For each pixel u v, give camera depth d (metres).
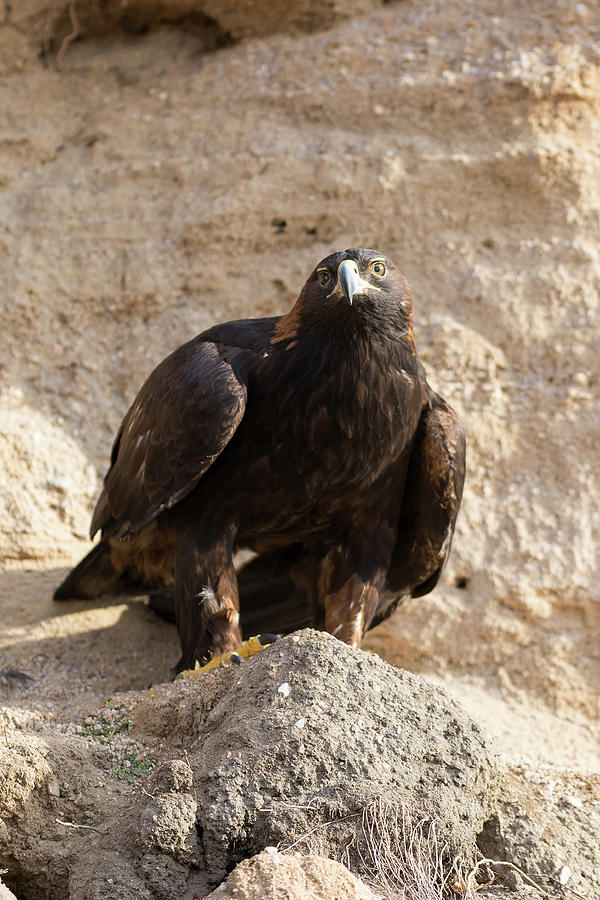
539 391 12.69
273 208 13.76
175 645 11.25
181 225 13.91
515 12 14.41
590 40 13.93
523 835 6.90
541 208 13.52
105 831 6.50
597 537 11.95
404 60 14.34
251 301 13.48
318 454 9.00
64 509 12.27
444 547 9.98
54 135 15.03
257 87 14.75
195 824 6.21
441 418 9.55
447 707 7.03
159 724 7.71
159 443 9.27
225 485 9.27
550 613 11.66
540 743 10.65
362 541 9.77
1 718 7.90
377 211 13.65
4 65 15.46
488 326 13.05
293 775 6.42
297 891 5.61
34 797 6.70
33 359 13.48
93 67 15.57
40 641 10.84
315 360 8.83
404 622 11.77
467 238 13.52
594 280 13.09
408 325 8.98
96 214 14.21
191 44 15.63
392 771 6.57
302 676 6.94
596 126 13.76
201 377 9.02
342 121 14.23
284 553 10.71
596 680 11.32
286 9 15.18
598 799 7.63
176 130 14.72
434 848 6.30
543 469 12.38
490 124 13.78
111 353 13.56
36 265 13.93
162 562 10.60
